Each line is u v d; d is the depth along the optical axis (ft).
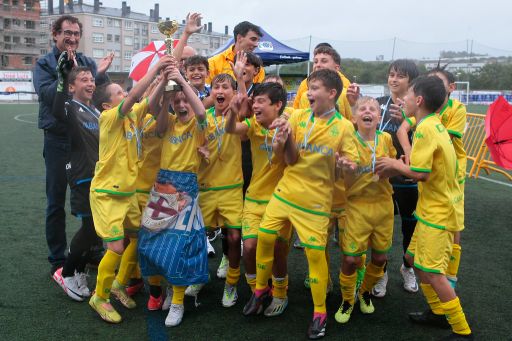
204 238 11.19
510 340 10.41
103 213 10.52
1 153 35.83
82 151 11.82
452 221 9.97
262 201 11.46
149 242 10.73
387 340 10.38
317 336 10.28
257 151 11.48
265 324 10.98
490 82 106.73
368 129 10.81
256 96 11.00
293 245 16.71
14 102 118.11
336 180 11.27
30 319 11.00
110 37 250.57
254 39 14.65
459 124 12.47
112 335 10.37
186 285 10.67
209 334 10.46
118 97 11.68
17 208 20.40
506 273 14.23
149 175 11.73
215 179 11.68
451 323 9.98
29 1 218.59
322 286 10.40
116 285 11.75
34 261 14.53
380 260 11.16
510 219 20.10
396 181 12.73
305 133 10.39
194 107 10.50
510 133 18.13
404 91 12.92
